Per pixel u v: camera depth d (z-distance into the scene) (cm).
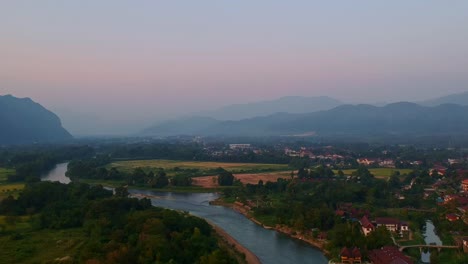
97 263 14675
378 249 18438
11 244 18550
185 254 16900
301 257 19575
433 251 18825
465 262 17325
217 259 15638
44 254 17250
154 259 15875
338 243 19875
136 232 19138
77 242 18750
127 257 15650
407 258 16912
